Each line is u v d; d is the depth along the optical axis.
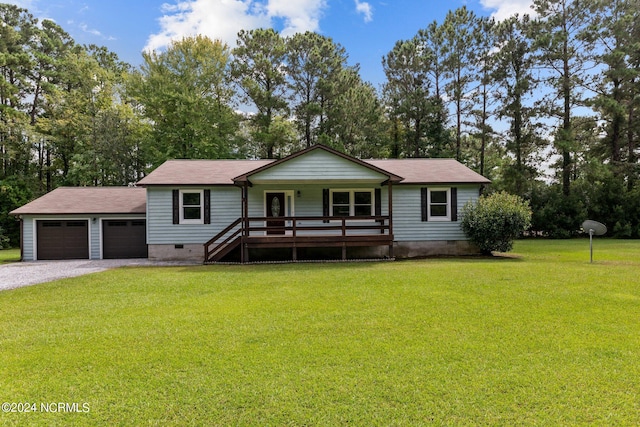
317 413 3.16
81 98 29.95
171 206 15.40
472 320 5.68
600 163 25.86
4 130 27.02
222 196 15.66
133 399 3.44
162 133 27.92
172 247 15.40
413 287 8.12
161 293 7.93
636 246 18.78
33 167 31.48
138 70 28.25
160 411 3.24
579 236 26.58
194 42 28.42
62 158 32.47
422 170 17.00
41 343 4.87
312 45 30.22
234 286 8.65
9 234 25.09
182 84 27.73
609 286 8.00
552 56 25.70
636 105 25.55
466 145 33.91
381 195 15.82
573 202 26.12
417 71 30.45
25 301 7.27
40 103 32.22
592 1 24.69
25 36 32.62
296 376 3.85
